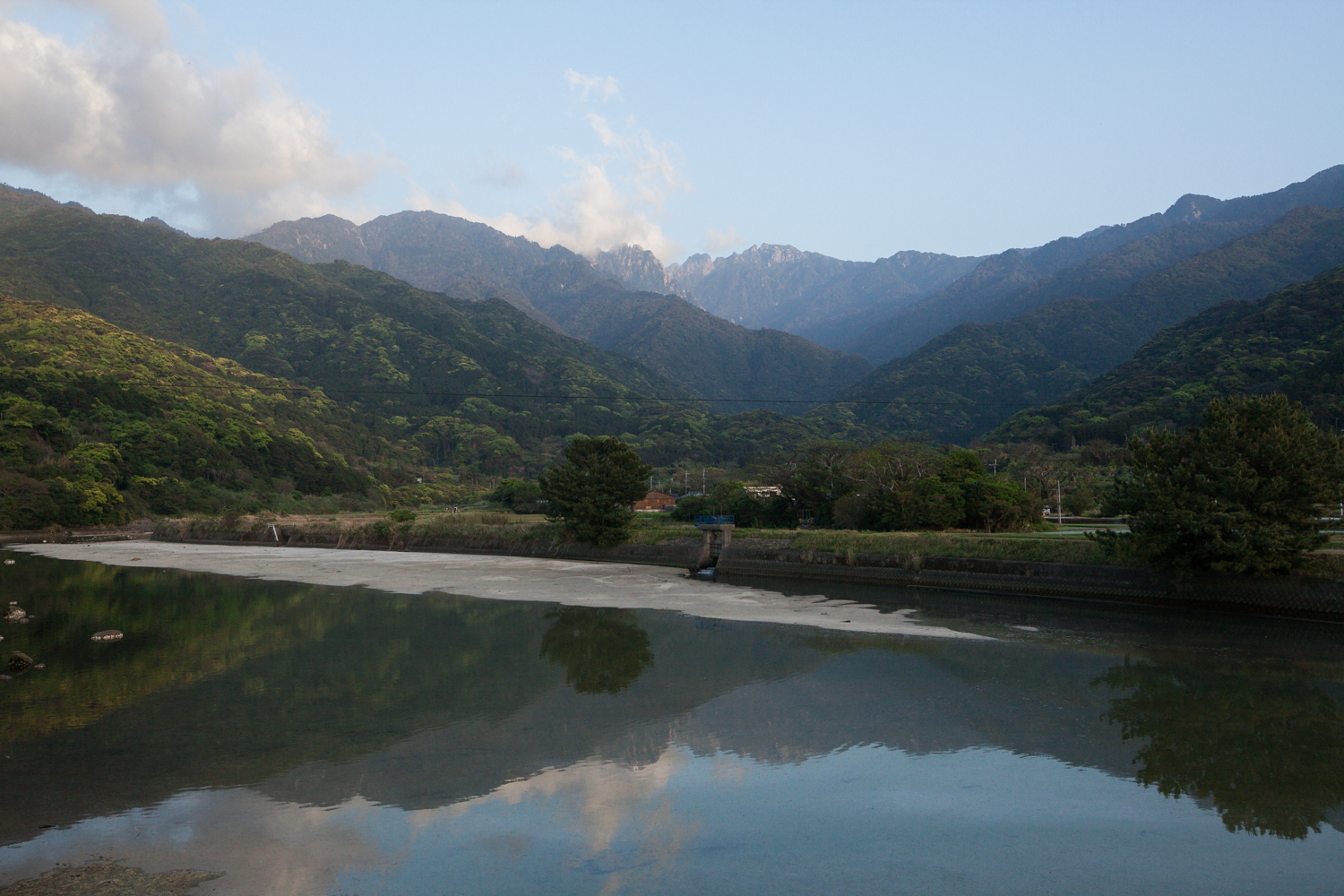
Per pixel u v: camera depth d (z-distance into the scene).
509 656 27.92
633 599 42.81
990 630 32.66
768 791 15.12
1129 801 14.66
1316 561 33.88
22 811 14.14
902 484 62.56
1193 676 24.58
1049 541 44.56
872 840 13.00
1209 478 35.81
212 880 11.54
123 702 21.59
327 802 14.54
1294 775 16.02
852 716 20.25
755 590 46.91
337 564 64.31
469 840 12.93
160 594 45.31
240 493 136.00
